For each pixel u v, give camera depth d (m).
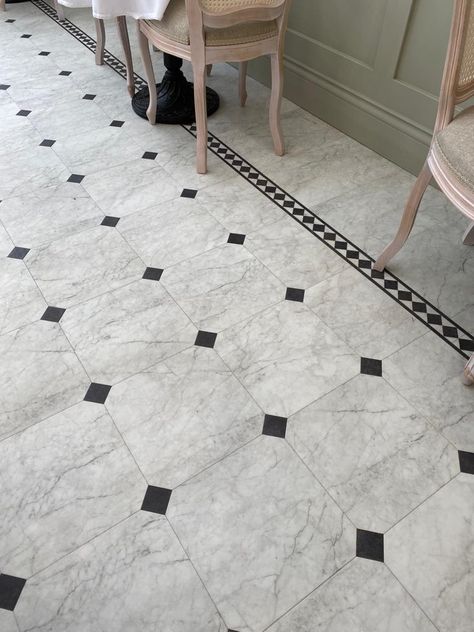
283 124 2.71
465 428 1.48
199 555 1.23
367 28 2.29
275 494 1.34
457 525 1.29
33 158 2.42
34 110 2.75
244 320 1.75
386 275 1.92
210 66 3.06
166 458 1.40
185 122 2.69
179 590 1.18
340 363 1.63
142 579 1.19
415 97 2.24
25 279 1.86
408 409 1.52
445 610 1.16
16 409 1.49
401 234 1.79
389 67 2.28
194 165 2.41
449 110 1.52
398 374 1.61
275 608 1.16
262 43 2.08
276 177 2.36
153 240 2.02
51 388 1.55
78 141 2.54
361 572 1.21
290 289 1.86
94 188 2.26
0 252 1.96
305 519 1.30
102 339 1.68
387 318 1.77
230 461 1.40
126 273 1.89
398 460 1.41
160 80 3.01
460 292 1.87
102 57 3.12
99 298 1.80
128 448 1.42
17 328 1.71
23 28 3.58
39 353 1.64
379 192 2.29
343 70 2.50
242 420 1.49
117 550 1.24
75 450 1.41
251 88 2.98
